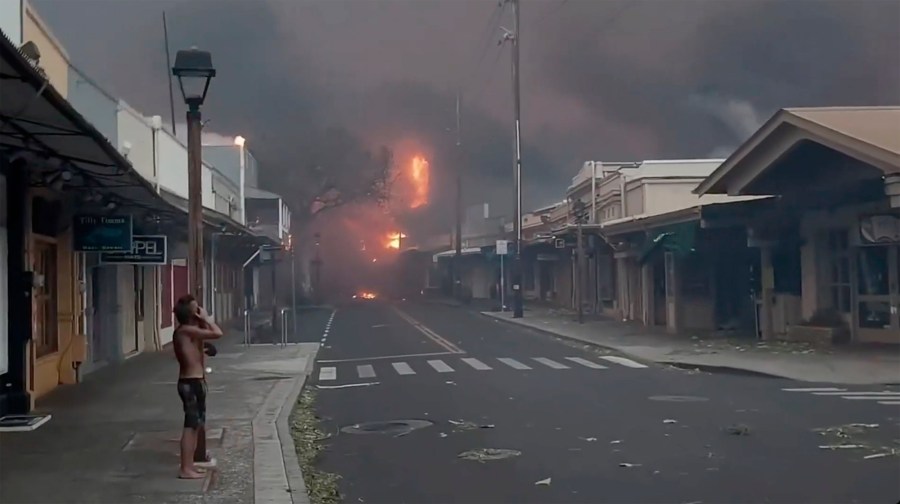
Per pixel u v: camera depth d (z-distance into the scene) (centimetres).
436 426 1313
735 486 899
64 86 1847
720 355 2323
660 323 3538
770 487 893
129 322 2427
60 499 848
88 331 1992
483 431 1257
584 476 961
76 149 1162
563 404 1513
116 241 1716
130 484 909
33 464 1005
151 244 1833
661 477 946
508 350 2750
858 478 925
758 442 1132
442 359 2455
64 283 1748
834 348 2350
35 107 919
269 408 1486
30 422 1275
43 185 1441
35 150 1206
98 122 2131
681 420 1318
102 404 1482
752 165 2453
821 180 2408
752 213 2631
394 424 1345
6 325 1356
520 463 1035
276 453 1083
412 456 1098
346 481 973
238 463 1023
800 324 2598
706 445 1116
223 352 2694
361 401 1625
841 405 1465
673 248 2947
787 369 1986
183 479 930
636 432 1220
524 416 1387
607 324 3806
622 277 4116
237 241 4000
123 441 1146
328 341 3228
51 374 1692
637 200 4356
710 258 3172
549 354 2592
